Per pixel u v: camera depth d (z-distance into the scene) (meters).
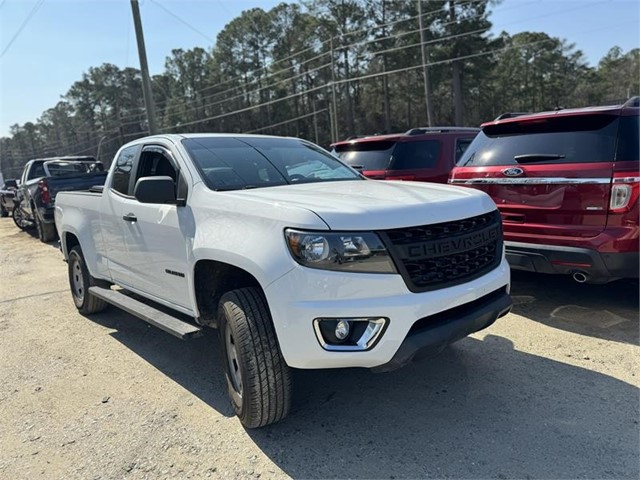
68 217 5.70
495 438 2.88
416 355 2.71
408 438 2.94
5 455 3.02
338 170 4.45
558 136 4.70
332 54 38.88
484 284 3.04
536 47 67.50
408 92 53.75
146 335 5.06
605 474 2.52
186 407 3.48
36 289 7.45
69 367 4.33
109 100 92.50
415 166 7.45
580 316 4.67
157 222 3.82
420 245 2.76
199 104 73.62
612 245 4.20
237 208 3.10
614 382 3.43
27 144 120.56
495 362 3.85
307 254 2.64
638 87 71.75
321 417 3.23
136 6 16.86
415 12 43.41
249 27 65.81
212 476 2.70
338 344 2.66
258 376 2.87
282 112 65.38
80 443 3.10
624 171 4.15
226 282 3.44
